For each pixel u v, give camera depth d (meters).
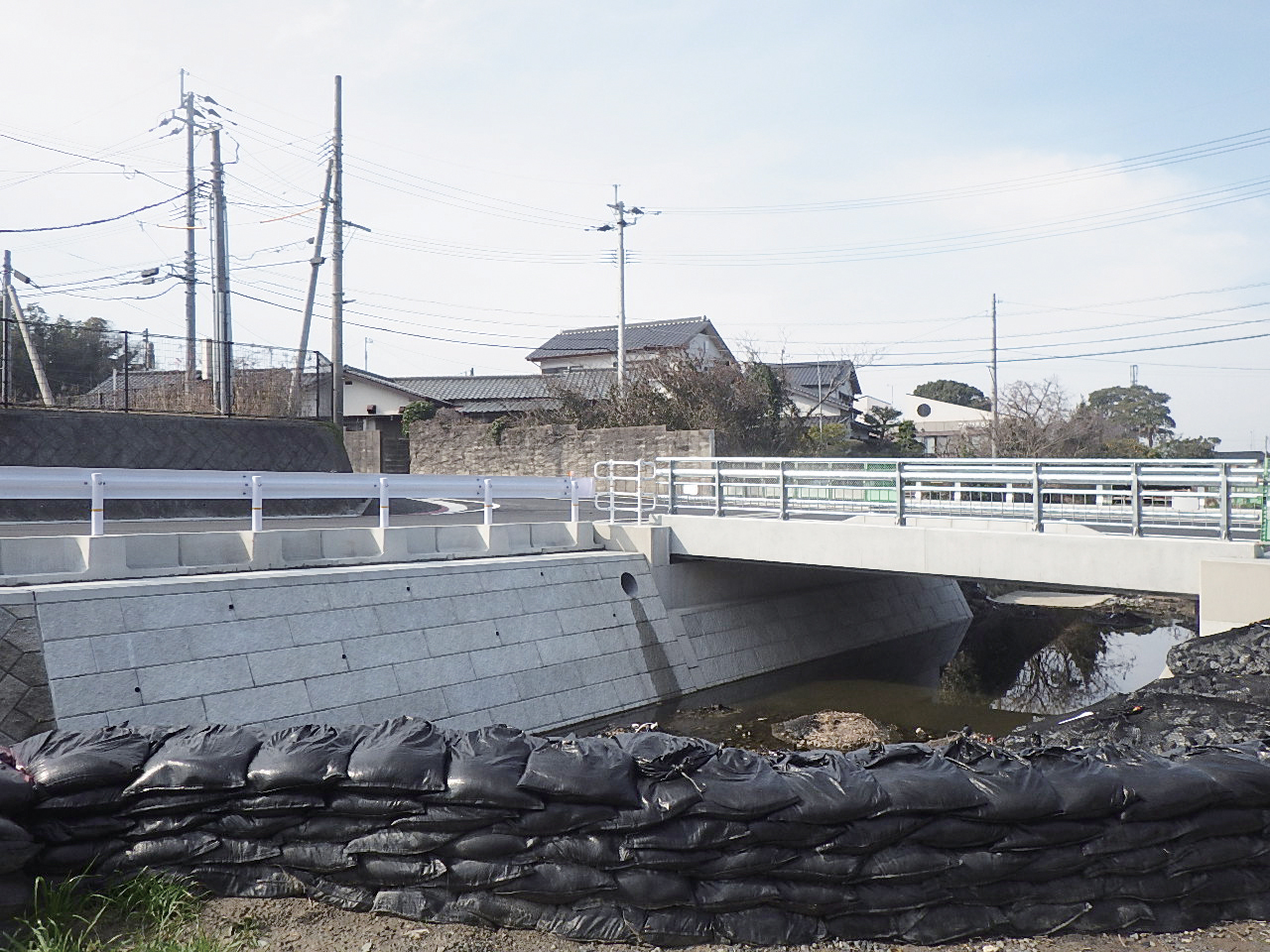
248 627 8.55
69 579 8.20
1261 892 4.39
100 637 7.60
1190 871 4.25
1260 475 9.88
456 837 4.07
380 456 27.83
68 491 8.51
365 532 10.70
